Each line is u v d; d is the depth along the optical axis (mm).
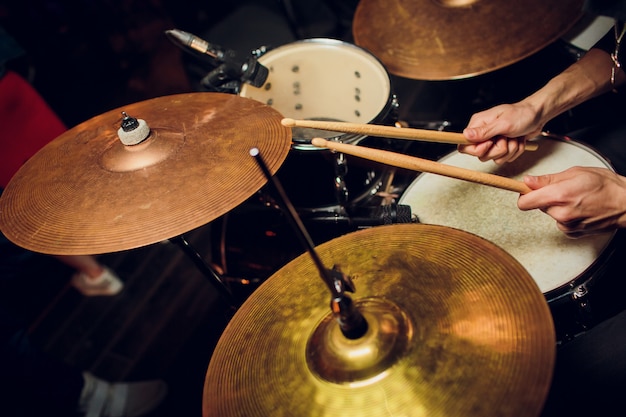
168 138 1020
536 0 1260
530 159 1120
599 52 1055
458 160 1179
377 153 851
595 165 1052
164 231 892
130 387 1477
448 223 1082
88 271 1826
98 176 992
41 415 1383
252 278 1214
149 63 3000
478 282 765
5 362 1323
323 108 1380
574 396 913
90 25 3162
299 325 797
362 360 724
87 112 2818
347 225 1120
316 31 1993
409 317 755
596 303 975
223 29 1966
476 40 1253
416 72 1246
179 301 1745
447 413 679
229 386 771
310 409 718
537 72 1349
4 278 1518
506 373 686
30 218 962
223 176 944
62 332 1783
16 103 1636
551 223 1033
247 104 1078
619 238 938
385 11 1394
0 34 1603
